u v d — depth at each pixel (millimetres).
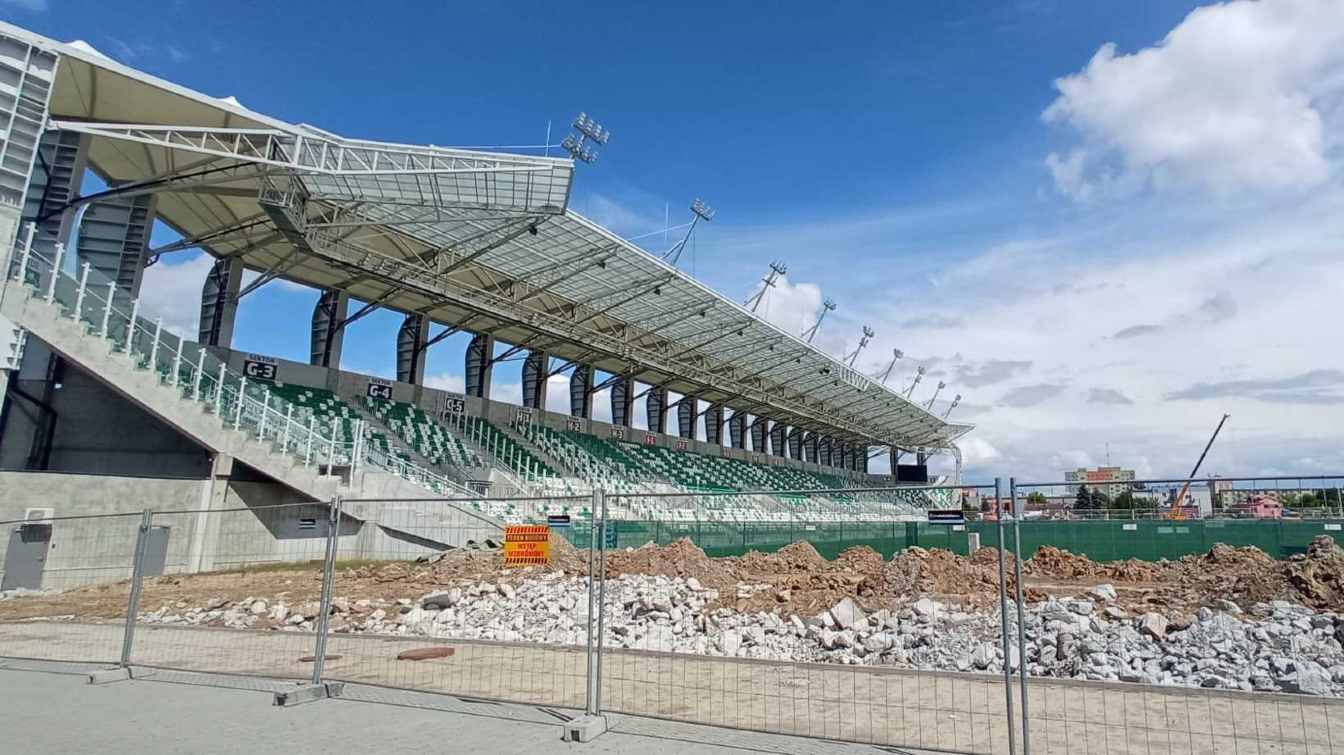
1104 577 22016
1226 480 8156
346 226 29219
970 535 26797
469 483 34562
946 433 90250
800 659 12414
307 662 11633
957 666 11523
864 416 77688
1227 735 7625
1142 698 9047
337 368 38906
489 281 38969
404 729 7602
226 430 25188
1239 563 19094
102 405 27203
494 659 11773
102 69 22844
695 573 19141
